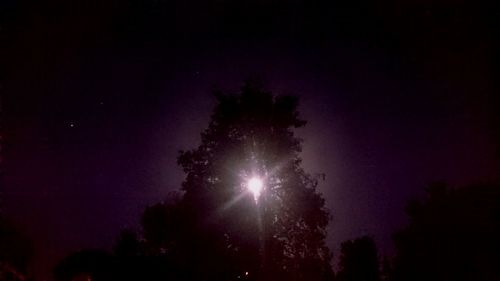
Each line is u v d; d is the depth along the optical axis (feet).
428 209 78.13
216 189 63.10
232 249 61.77
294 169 64.13
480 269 73.41
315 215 62.90
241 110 63.93
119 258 28.12
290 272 62.13
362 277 81.05
